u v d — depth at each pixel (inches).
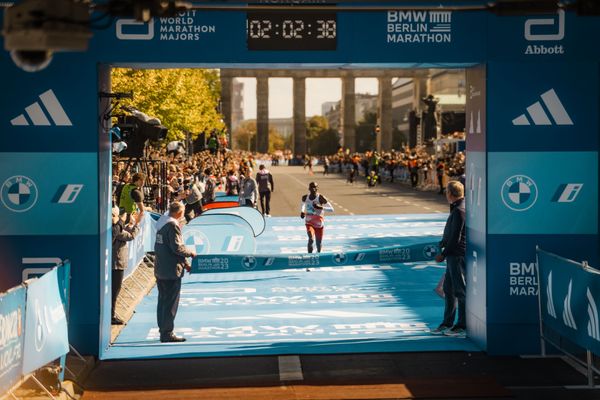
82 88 419.2
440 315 553.9
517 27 430.6
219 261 732.7
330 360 427.5
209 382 384.5
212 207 1176.8
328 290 663.1
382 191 2169.0
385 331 502.6
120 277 525.7
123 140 582.9
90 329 428.8
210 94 2746.1
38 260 423.2
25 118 418.9
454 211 479.2
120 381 388.5
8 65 417.1
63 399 348.5
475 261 458.3
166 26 421.1
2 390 285.6
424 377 392.8
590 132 433.7
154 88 1507.1
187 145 1847.9
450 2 428.1
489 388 371.6
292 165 5349.4
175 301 476.4
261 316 557.9
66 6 229.5
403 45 428.1
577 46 431.5
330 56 427.5
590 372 375.6
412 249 766.5
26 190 420.8
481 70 439.8
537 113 433.4
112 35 419.5
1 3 398.6
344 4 426.9
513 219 437.4
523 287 439.2
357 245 989.8
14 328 295.7
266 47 425.1
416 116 2933.1
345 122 5511.8
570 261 383.6
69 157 420.2
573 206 436.1
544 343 434.3
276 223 1277.1
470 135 463.2
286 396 359.6
